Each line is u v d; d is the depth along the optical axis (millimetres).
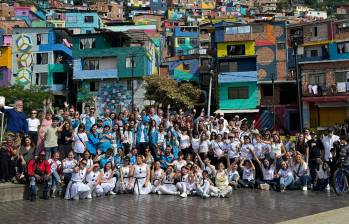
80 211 11219
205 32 70938
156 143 16406
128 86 46500
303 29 44938
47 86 47281
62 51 50125
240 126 20141
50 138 14617
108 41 47812
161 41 66375
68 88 49625
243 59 45031
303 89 40312
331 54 43062
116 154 15508
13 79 49656
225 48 46156
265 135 17203
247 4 130750
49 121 15227
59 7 102000
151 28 66375
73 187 13344
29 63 49625
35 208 11734
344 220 9070
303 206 11734
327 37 43469
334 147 15625
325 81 39656
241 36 46062
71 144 15344
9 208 11758
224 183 14008
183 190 14039
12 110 14586
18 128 14453
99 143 15406
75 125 16359
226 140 16766
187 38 73500
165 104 44844
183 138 17062
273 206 11789
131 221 9859
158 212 11023
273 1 135375
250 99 44156
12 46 50219
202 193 13742
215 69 48094
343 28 42781
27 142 14180
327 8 128000
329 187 15352
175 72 52281
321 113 40344
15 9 74312
